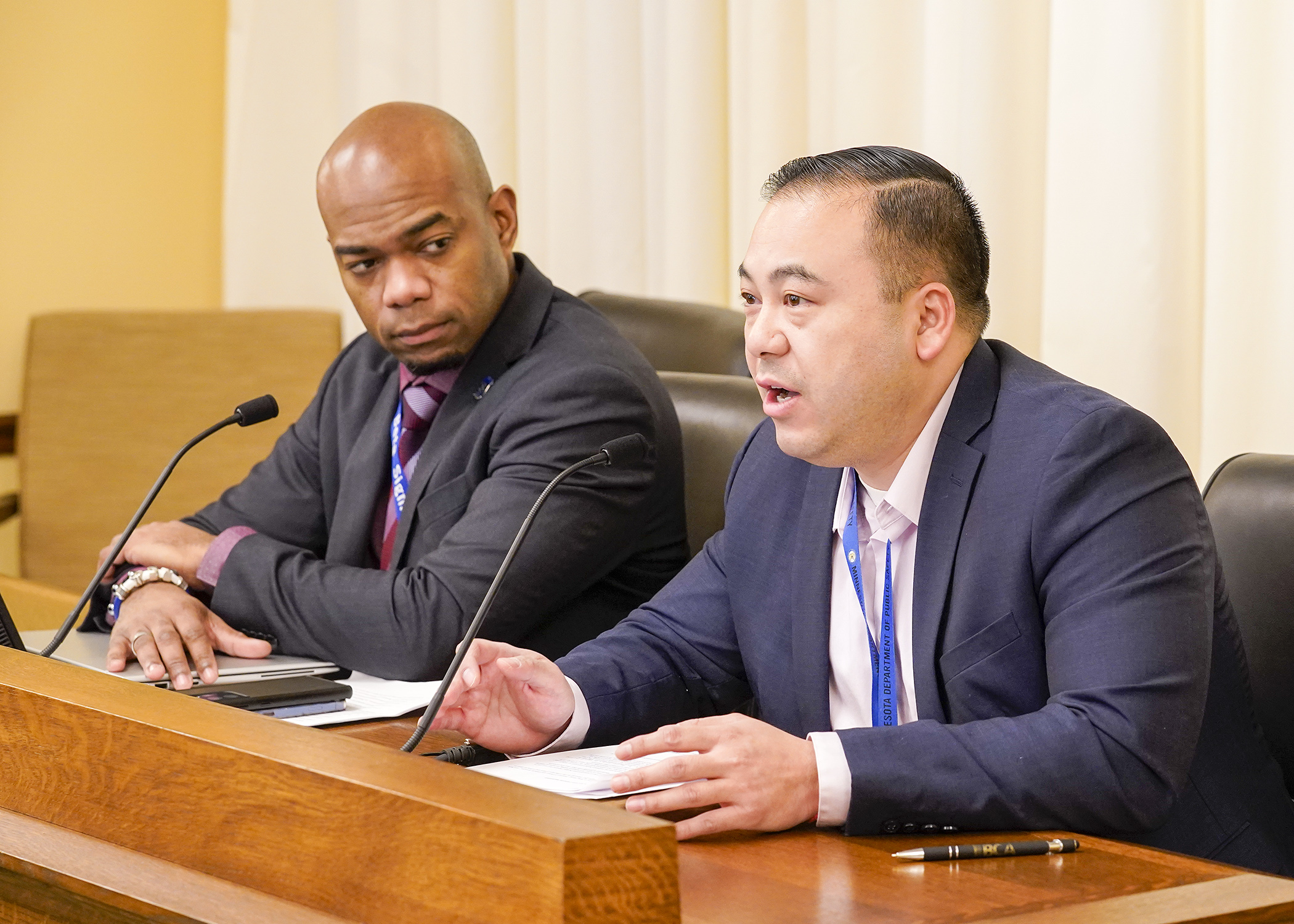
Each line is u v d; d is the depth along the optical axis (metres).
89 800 2.62
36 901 2.54
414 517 5.55
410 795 2.11
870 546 3.91
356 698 4.47
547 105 9.34
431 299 5.42
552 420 5.32
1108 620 3.32
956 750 3.11
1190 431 6.55
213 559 5.30
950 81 7.30
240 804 2.36
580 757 3.63
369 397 6.12
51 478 9.52
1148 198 6.50
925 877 2.69
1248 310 6.37
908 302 3.57
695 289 8.45
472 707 3.65
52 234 10.38
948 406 3.74
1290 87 6.21
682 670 4.20
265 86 10.77
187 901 2.28
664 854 1.98
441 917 2.04
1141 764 3.16
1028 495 3.52
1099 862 2.80
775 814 3.01
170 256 10.98
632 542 5.46
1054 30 6.79
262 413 4.80
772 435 4.30
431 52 10.02
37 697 2.75
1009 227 7.00
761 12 7.97
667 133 8.48
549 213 9.38
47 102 10.31
